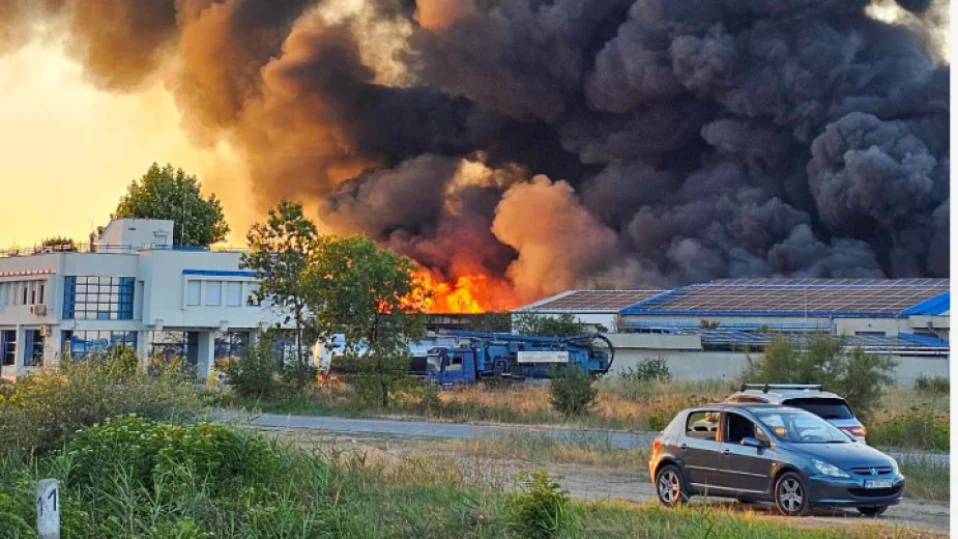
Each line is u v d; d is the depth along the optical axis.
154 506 12.54
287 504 13.10
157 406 18.34
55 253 63.91
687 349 61.06
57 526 10.15
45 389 17.70
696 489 17.84
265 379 42.69
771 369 33.31
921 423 30.00
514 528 12.94
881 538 13.84
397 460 20.53
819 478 16.25
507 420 36.22
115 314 64.50
